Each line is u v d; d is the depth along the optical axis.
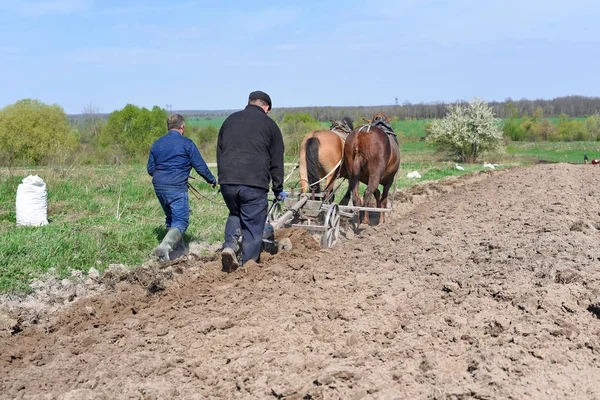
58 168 14.02
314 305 5.77
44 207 9.19
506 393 3.79
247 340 4.97
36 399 4.11
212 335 5.13
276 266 7.20
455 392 3.82
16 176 13.07
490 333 4.85
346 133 10.19
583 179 18.78
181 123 8.14
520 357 4.30
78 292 6.59
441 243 8.17
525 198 12.91
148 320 5.60
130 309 5.99
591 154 60.03
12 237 7.90
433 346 4.68
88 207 10.79
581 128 83.69
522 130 83.44
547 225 8.91
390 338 4.95
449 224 9.97
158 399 4.02
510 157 46.44
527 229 8.81
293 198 8.59
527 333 4.69
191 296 6.32
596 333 4.82
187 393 4.12
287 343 4.88
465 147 42.19
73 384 4.35
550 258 6.81
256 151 6.95
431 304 5.65
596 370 4.20
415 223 10.19
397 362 4.44
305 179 9.45
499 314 5.26
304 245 8.34
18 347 5.07
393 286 6.32
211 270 7.14
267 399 3.99
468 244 8.14
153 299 6.32
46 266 7.16
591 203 12.30
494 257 7.17
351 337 4.83
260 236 7.20
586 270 6.30
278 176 7.20
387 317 5.42
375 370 4.28
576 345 4.55
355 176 9.31
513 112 119.56
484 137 41.69
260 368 4.42
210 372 4.39
